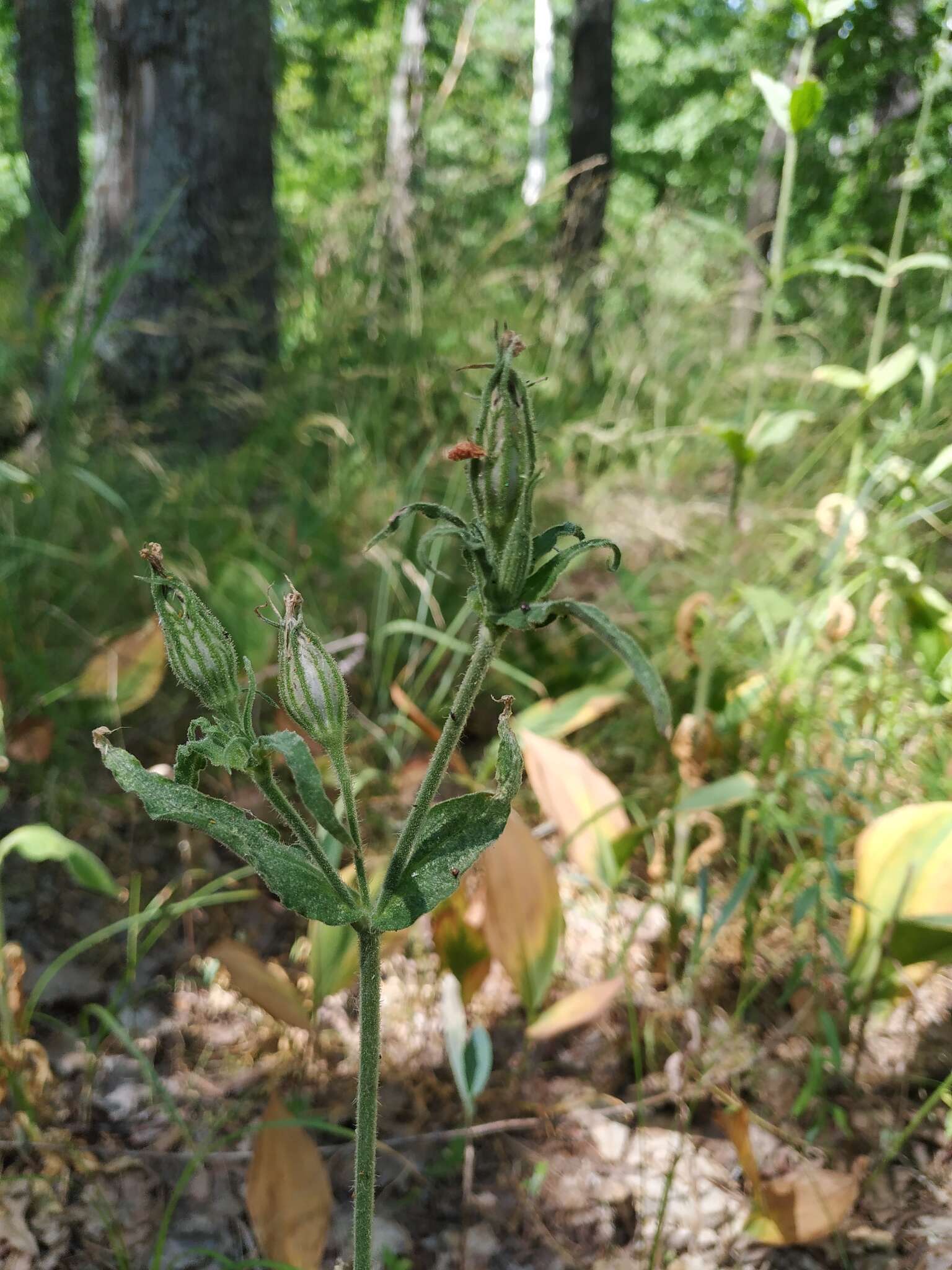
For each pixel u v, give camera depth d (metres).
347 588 0.48
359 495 0.52
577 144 1.31
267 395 0.62
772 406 0.57
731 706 0.39
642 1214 0.27
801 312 0.80
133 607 0.46
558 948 0.35
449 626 0.48
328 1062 0.31
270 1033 0.32
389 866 0.16
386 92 1.12
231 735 0.15
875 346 0.43
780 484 0.57
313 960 0.30
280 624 0.15
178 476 0.51
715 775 0.40
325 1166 0.28
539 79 1.78
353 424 0.58
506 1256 0.26
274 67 0.69
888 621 0.43
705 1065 0.31
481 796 0.16
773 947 0.35
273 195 0.70
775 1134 0.29
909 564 0.40
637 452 0.62
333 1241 0.26
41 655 0.42
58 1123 0.29
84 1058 0.31
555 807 0.35
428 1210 0.27
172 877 0.38
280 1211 0.24
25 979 0.33
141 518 0.49
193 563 0.44
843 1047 0.31
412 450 0.62
